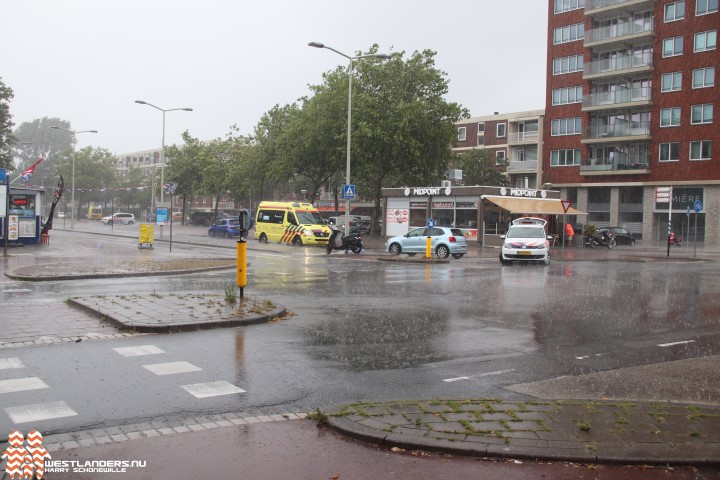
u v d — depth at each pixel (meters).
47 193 115.56
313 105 47.19
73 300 11.30
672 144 49.44
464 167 63.38
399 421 5.16
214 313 10.09
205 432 4.98
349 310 11.48
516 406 5.66
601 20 54.62
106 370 6.79
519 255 24.45
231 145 72.31
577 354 8.19
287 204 37.03
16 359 7.20
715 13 46.94
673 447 4.67
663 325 10.45
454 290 14.99
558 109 57.03
